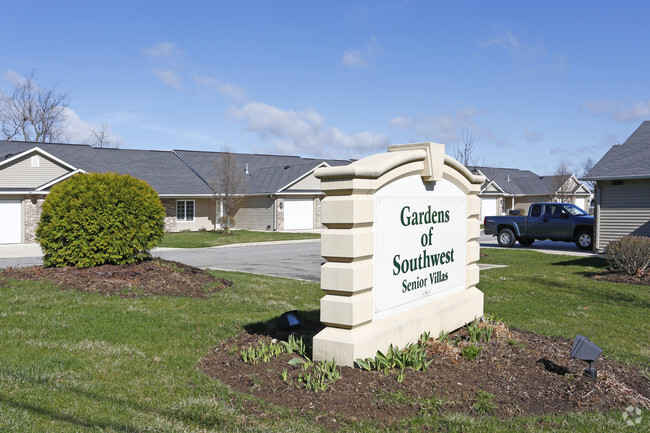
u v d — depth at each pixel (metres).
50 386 4.43
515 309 9.08
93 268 10.45
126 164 34.53
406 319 5.70
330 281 5.02
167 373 4.93
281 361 5.25
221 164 35.31
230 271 13.89
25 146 29.98
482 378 5.00
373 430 3.84
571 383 5.02
